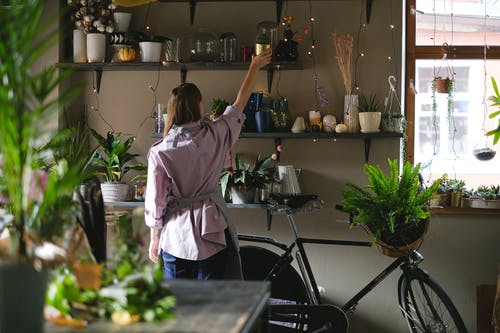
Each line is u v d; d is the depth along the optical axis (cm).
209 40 473
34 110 178
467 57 493
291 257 446
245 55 472
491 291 475
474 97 501
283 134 465
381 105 480
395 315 486
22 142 175
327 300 490
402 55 480
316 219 488
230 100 489
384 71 480
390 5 479
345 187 485
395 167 421
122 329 176
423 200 416
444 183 487
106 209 247
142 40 475
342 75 480
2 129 173
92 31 482
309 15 482
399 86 478
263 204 461
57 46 481
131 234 208
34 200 184
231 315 184
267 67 469
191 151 356
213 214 366
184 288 214
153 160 360
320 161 486
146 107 497
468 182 504
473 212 478
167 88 496
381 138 481
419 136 503
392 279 486
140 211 210
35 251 174
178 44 477
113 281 197
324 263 490
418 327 434
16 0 175
